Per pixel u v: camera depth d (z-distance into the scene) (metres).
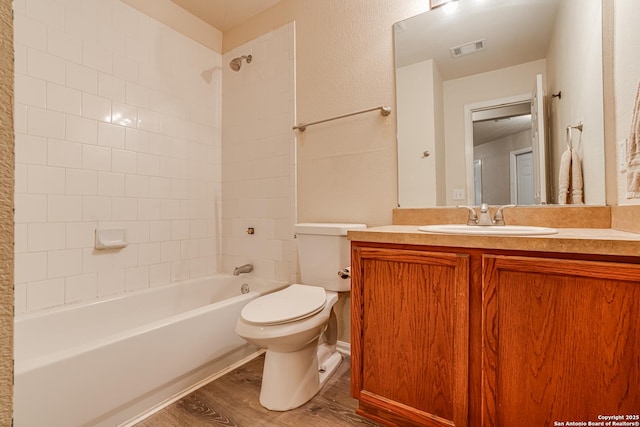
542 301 0.86
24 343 1.38
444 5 1.59
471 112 1.53
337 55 1.90
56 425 1.00
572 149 1.31
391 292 1.12
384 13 1.75
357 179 1.82
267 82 2.21
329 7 1.94
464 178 1.54
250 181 2.30
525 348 0.88
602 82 1.21
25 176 1.48
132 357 1.21
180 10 2.20
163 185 2.09
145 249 1.98
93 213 1.73
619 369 0.76
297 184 2.06
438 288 1.03
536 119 1.39
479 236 0.95
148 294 1.90
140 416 1.25
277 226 2.15
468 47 1.54
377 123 1.76
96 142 1.74
